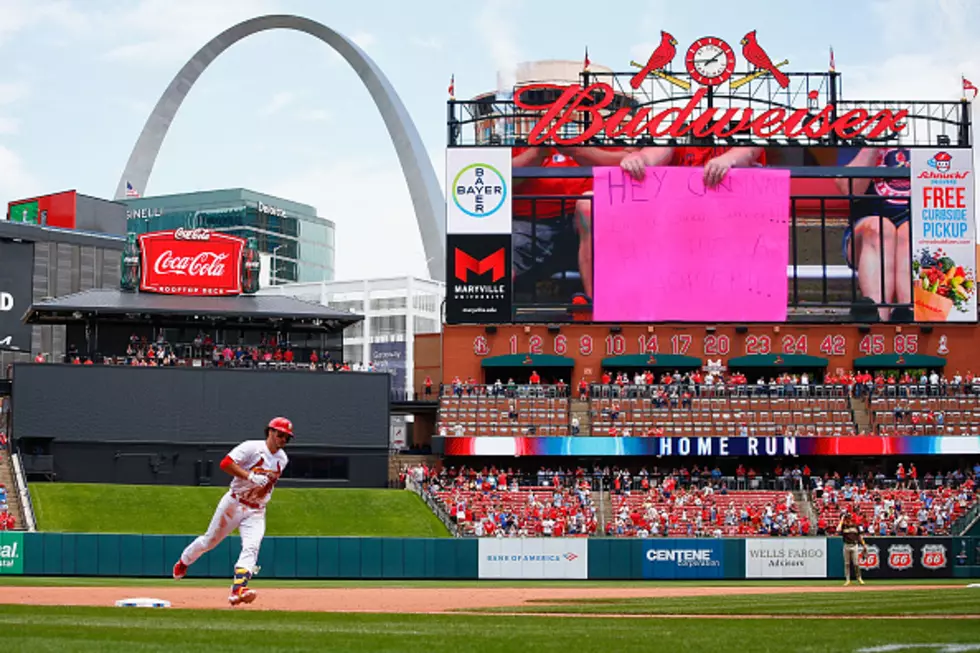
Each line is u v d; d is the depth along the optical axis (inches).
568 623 657.0
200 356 2711.6
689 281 2842.0
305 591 1229.7
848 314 2854.3
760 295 2844.5
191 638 539.5
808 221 2861.7
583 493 2556.6
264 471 729.6
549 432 2731.3
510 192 2847.0
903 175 2871.6
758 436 2694.4
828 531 2395.4
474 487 2578.7
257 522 739.4
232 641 533.3
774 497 2559.1
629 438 2674.7
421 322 4798.2
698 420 2746.1
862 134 2878.9
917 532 2416.3
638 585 1737.2
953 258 2869.1
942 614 794.2
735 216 2851.9
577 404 2778.1
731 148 2861.7
